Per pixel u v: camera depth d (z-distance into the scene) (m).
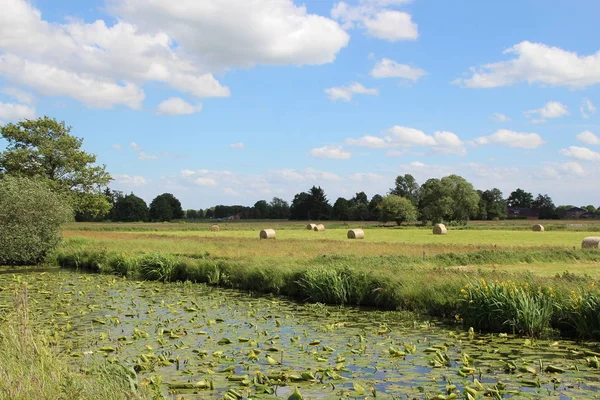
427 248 35.59
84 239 43.66
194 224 113.50
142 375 9.77
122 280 26.45
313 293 20.38
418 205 159.62
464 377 9.76
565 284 15.84
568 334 13.77
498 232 72.19
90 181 64.19
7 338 9.03
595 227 85.19
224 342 12.64
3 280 25.92
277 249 35.19
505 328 14.29
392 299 18.64
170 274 26.88
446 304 16.73
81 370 9.23
